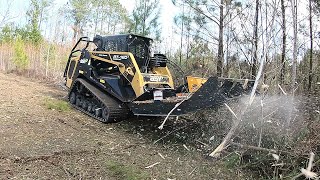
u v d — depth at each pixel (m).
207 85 5.09
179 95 6.75
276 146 4.54
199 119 6.16
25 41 19.80
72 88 8.14
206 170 4.65
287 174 4.14
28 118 6.58
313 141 4.14
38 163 4.45
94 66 7.72
